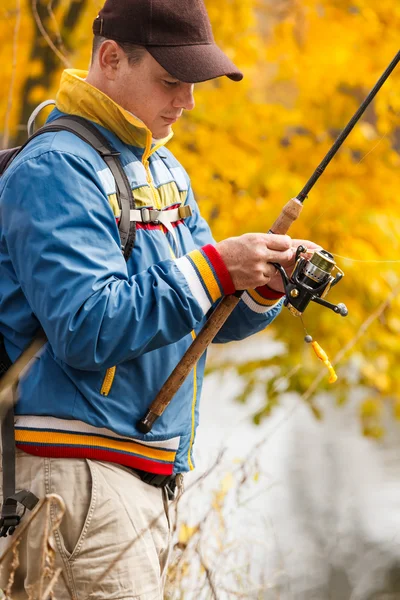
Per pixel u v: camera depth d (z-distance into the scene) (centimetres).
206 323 697
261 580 1034
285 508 1839
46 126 709
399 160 1623
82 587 682
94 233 660
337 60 1614
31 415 681
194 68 695
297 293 690
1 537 707
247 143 1619
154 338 655
